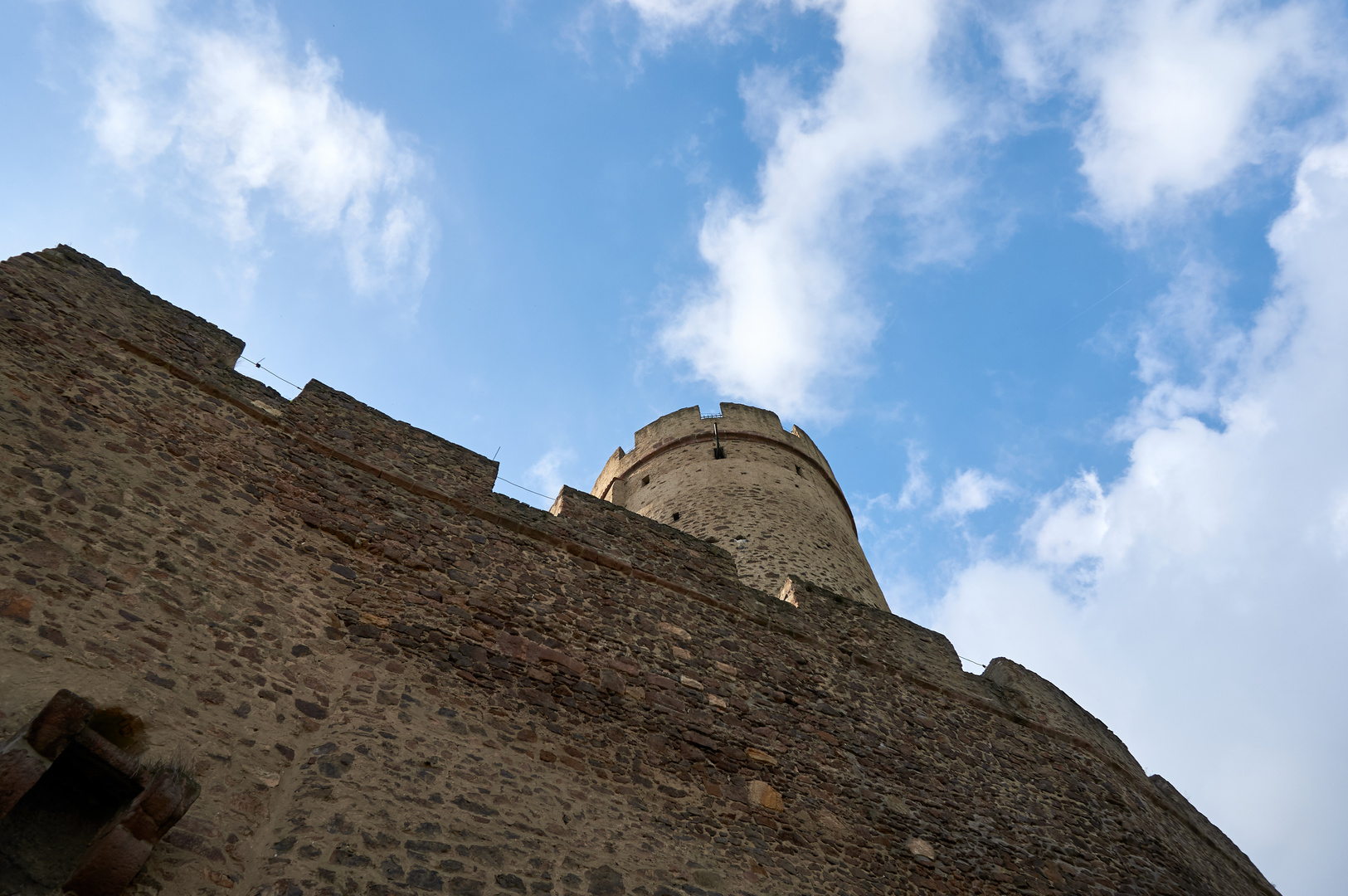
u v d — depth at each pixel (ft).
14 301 29.50
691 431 72.13
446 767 25.43
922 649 46.78
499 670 30.25
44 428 26.05
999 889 34.65
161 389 31.42
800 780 33.94
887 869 32.42
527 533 37.47
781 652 40.42
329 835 21.50
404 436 38.22
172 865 18.56
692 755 32.04
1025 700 47.98
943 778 38.91
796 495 64.34
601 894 24.31
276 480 31.71
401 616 29.89
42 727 17.43
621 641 35.09
